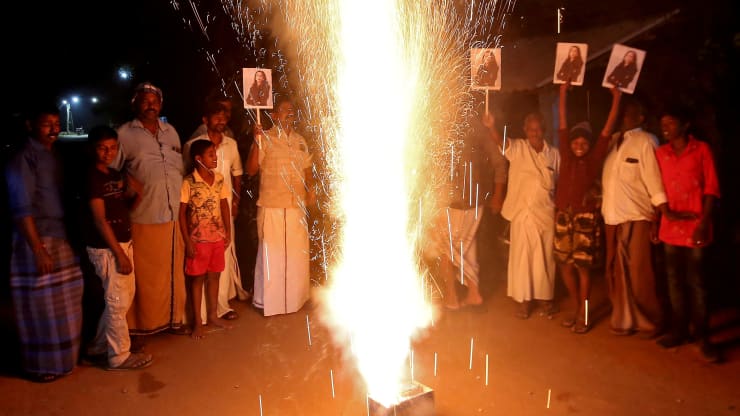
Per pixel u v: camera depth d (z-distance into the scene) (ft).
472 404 13.32
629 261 16.74
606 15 25.00
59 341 14.80
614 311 17.17
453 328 17.93
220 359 16.07
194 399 13.85
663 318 16.88
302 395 13.96
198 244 17.42
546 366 15.19
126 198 15.97
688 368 14.83
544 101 26.37
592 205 17.26
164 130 16.90
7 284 23.36
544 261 18.29
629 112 16.74
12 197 14.10
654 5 22.88
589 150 17.52
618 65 16.60
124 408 13.47
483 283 22.22
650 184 15.97
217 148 18.94
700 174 15.28
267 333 17.89
